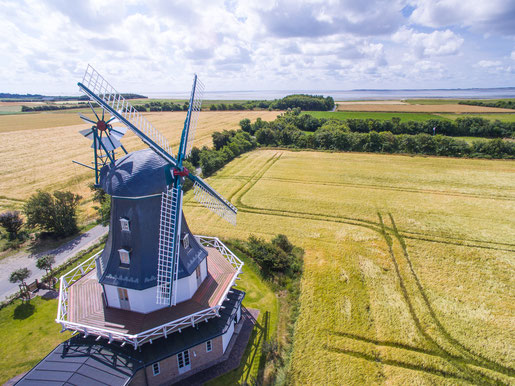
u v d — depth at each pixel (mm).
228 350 18906
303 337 19938
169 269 17125
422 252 29672
